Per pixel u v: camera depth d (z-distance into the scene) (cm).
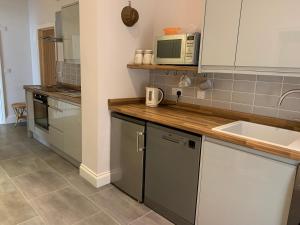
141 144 220
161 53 230
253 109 204
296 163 131
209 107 232
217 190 169
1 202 225
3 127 479
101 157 256
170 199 204
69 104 292
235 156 156
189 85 246
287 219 138
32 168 300
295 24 146
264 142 144
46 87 399
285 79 184
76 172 292
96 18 224
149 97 257
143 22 261
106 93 246
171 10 254
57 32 394
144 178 226
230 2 173
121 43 246
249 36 167
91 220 206
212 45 187
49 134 355
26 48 511
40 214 211
